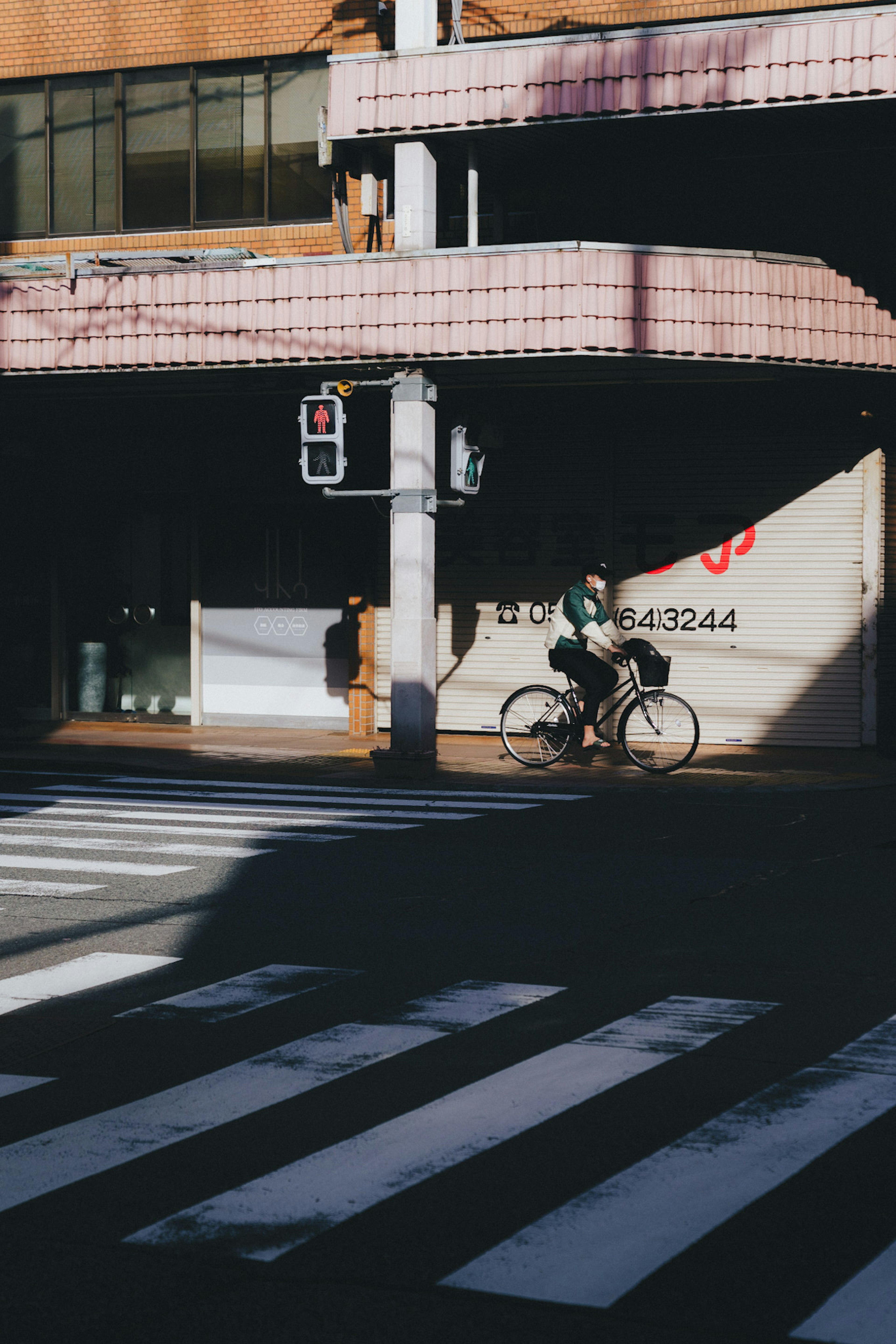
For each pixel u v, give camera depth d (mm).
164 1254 3877
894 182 15109
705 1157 4547
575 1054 5652
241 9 17938
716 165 15602
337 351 14578
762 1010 6262
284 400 17500
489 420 17219
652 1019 6125
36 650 19922
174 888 9031
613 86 13945
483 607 17812
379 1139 4734
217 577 19062
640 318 13898
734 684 16828
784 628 16609
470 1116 4945
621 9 16156
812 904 8438
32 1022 6180
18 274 16203
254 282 14852
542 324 13945
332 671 18672
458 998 6492
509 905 8453
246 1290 3670
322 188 17891
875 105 13555
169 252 15422
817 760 15766
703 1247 3896
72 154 18875
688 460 16906
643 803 12844
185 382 16266
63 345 15562
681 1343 3400
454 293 14203
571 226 16562
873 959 7129
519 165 15609
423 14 14461
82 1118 4965
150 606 19516
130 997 6570
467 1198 4234
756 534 16672
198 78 18328
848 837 10891
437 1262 3816
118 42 18469
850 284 14664
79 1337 3426
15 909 8477
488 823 11664
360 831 11219
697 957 7195
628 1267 3777
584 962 7125
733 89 13703
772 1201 4207
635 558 17141
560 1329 3461
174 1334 3438
